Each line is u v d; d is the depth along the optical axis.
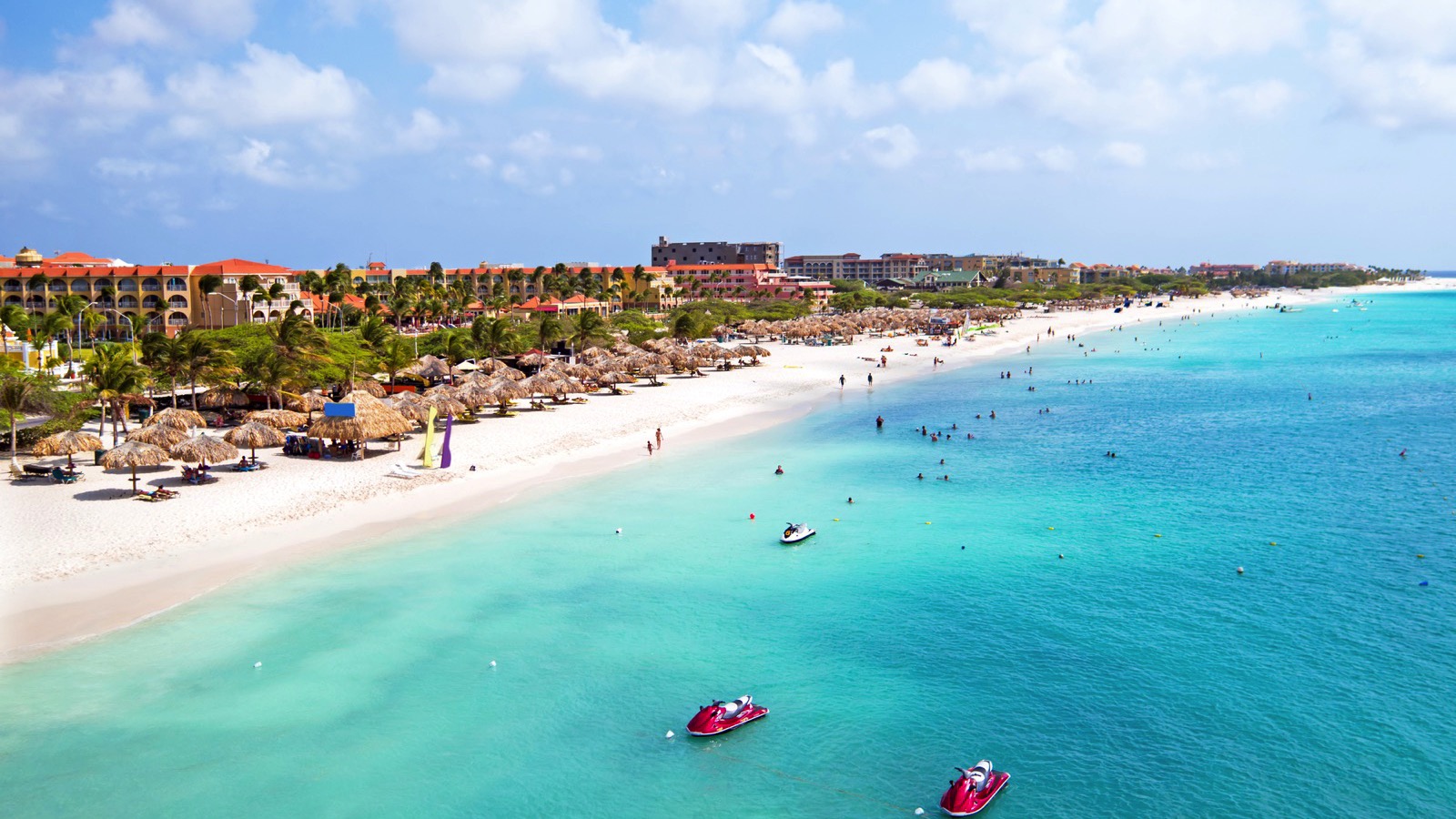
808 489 56.12
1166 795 24.16
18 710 27.66
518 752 26.12
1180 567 41.38
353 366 72.62
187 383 78.19
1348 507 51.62
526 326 122.81
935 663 31.64
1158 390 105.31
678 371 116.81
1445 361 139.25
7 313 105.06
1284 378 118.31
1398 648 32.62
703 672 31.00
